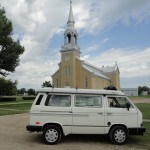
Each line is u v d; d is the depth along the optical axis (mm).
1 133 10930
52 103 8922
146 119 15828
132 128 8812
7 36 39406
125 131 8805
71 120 8789
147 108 25219
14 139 9500
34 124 8734
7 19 39406
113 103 9086
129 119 8891
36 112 8797
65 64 68125
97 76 71625
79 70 67875
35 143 8766
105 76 87375
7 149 7719
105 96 9094
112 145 8516
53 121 8750
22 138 9727
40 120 8750
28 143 8758
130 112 8930
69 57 67812
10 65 40219
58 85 70062
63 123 8766
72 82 66625
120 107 9047
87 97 9055
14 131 11516
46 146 8273
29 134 10672
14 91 57844
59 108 8836
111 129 8820
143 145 8531
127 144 8695
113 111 8891
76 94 9047
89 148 8000
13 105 35562
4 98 52469
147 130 11555
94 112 8836
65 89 9117
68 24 69938
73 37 68688
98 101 9031
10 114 21031
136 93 113750
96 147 8164
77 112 8812
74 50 67750
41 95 9023
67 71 67812
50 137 8664
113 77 89500
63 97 9016
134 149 7922
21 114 21219
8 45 39406
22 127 12891
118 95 9148
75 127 8766
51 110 8805
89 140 9328
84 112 8820
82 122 8789
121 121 8852
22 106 33438
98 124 8797
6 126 13289
